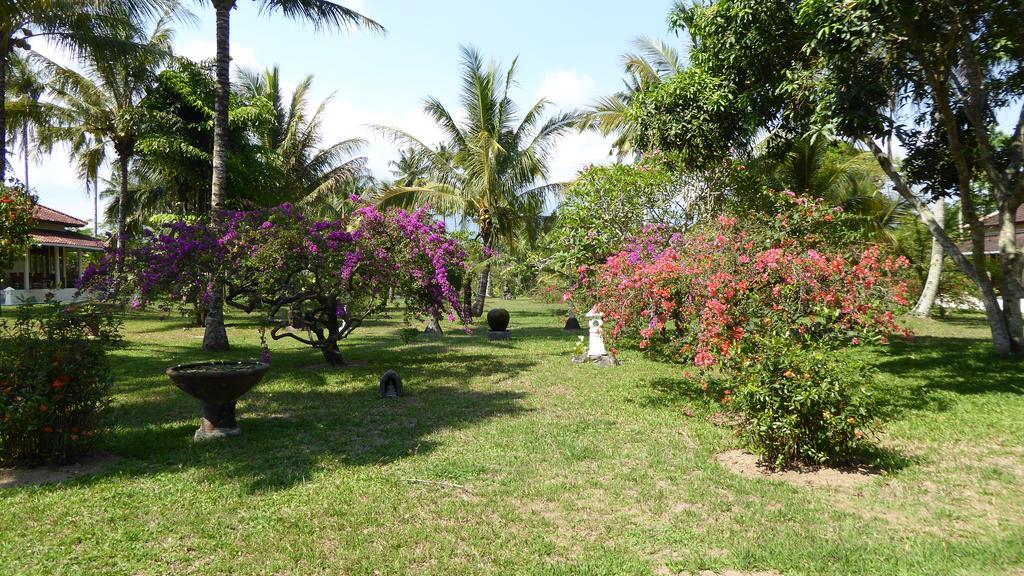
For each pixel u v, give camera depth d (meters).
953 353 11.79
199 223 10.54
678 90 11.02
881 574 3.53
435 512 4.52
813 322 7.64
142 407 8.11
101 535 4.14
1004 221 10.78
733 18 10.38
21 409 5.20
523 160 20.81
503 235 22.58
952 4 8.32
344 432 6.88
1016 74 10.30
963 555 3.73
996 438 6.36
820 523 4.28
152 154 21.16
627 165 13.07
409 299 11.59
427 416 7.67
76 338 5.74
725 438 6.51
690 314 7.81
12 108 20.12
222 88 13.20
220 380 6.28
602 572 3.59
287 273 10.49
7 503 4.69
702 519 4.38
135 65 16.88
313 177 26.31
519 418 7.55
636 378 10.50
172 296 9.75
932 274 20.00
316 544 3.99
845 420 5.21
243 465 5.62
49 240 26.47
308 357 13.49
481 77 20.78
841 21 8.41
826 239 11.11
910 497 4.77
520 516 4.43
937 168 12.12
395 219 11.50
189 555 3.85
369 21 14.08
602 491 4.97
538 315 29.42
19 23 14.27
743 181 12.97
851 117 8.86
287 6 13.49
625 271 8.57
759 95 10.45
